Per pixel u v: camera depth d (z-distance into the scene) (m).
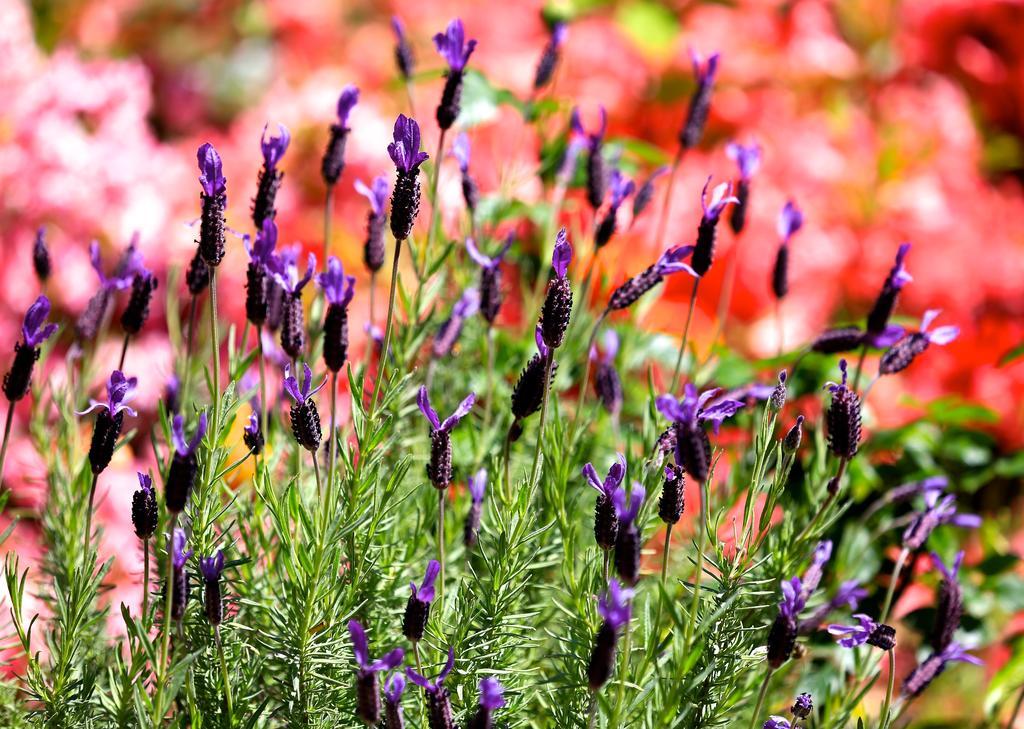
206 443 1.66
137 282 1.70
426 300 1.80
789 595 1.62
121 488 2.03
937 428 1.93
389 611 1.71
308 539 1.67
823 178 2.70
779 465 1.67
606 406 1.77
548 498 1.73
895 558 1.89
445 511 1.77
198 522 1.67
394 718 1.60
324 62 3.41
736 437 1.97
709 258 1.69
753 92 2.90
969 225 2.73
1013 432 2.23
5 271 2.41
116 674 1.72
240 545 1.79
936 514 1.73
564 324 1.63
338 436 1.69
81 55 3.44
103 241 2.49
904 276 1.70
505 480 1.67
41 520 1.81
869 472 1.88
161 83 3.42
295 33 3.40
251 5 3.48
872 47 3.15
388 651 1.71
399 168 1.63
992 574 1.89
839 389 1.67
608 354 1.76
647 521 1.70
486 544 1.73
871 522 1.89
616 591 1.58
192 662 1.65
